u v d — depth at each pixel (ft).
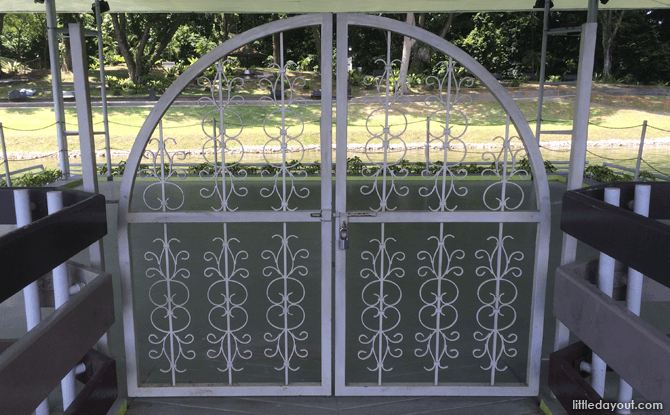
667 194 7.91
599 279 7.64
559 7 37.40
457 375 10.75
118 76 80.12
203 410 9.16
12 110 61.00
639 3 35.88
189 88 73.87
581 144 8.48
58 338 6.16
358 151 52.95
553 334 12.99
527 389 9.60
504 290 16.02
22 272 5.47
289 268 17.90
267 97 8.77
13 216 7.85
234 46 8.62
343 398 9.57
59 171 35.45
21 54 87.66
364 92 67.21
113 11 42.88
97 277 7.68
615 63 92.84
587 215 7.19
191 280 16.79
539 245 9.18
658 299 8.18
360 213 9.06
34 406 5.59
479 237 21.99
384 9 41.24
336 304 9.27
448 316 14.01
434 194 31.04
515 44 92.22
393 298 15.25
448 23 76.54
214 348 11.99
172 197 30.09
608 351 6.48
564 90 76.95
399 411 9.16
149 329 13.12
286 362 9.57
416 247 20.42
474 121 63.05
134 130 57.77
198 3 38.34
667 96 75.46
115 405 8.95
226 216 9.08
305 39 90.58
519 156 50.44
